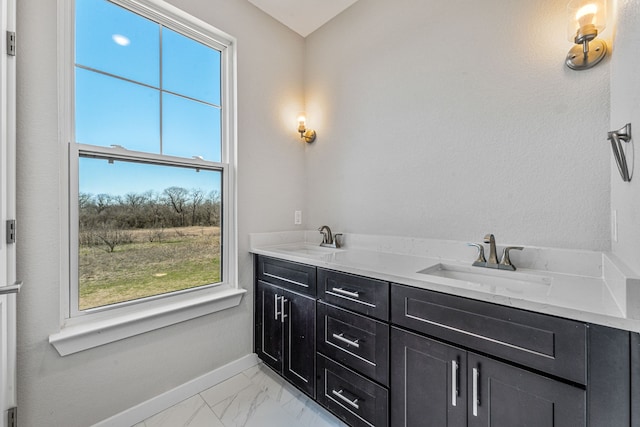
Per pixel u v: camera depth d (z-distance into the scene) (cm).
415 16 161
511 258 128
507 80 129
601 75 106
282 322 168
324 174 213
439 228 153
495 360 87
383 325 116
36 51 113
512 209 129
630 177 81
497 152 132
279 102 209
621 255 92
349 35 195
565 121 115
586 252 110
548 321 78
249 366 188
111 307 136
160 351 149
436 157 153
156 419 142
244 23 187
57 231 118
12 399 105
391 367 113
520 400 83
